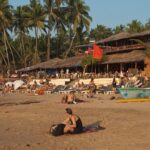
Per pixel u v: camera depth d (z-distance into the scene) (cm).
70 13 8606
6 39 8712
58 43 9806
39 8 8831
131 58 5972
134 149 1394
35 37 9725
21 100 4153
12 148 1448
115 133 1758
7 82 6581
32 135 1758
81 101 3553
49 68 7456
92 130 1822
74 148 1436
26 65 9650
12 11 8800
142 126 1948
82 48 8606
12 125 2092
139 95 3669
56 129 1720
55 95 4725
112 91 4503
